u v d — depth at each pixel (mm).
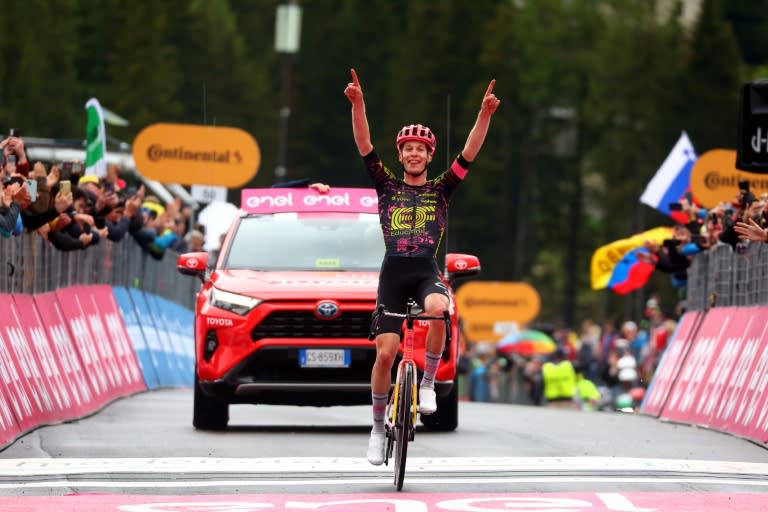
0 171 34938
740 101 33750
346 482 24906
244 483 24672
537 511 21609
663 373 46281
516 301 110750
